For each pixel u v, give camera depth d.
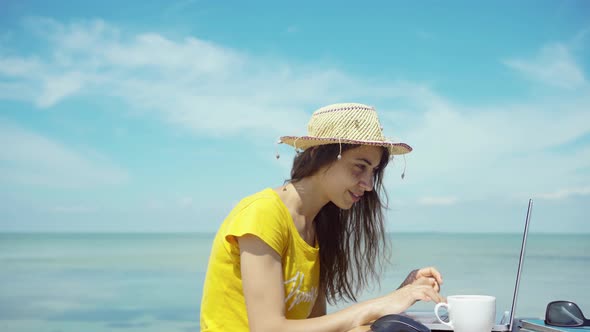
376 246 2.02
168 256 30.09
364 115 1.72
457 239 47.59
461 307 1.54
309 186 1.78
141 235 57.16
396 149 1.84
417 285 1.67
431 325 1.64
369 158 1.71
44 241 52.69
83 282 18.20
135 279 18.86
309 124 1.82
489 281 15.40
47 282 18.39
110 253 33.47
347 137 1.69
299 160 1.80
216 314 1.70
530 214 1.75
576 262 21.70
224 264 1.69
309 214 1.81
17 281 18.83
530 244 39.12
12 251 37.16
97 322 10.99
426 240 45.31
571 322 1.66
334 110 1.74
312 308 1.97
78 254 32.56
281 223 1.67
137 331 10.02
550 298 11.59
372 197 1.96
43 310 12.53
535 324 1.68
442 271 18.62
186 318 11.33
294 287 1.73
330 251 1.94
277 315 1.60
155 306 12.95
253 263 1.61
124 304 13.25
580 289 13.28
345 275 2.00
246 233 1.61
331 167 1.73
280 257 1.66
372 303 1.60
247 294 1.61
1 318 11.47
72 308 12.74
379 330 1.46
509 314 1.88
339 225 1.95
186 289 16.11
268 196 1.70
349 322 1.58
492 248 33.41
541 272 17.80
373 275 2.04
